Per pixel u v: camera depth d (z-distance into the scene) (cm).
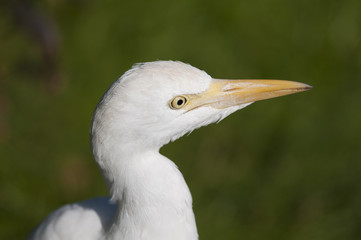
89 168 1016
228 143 1062
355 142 1030
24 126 1039
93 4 1125
